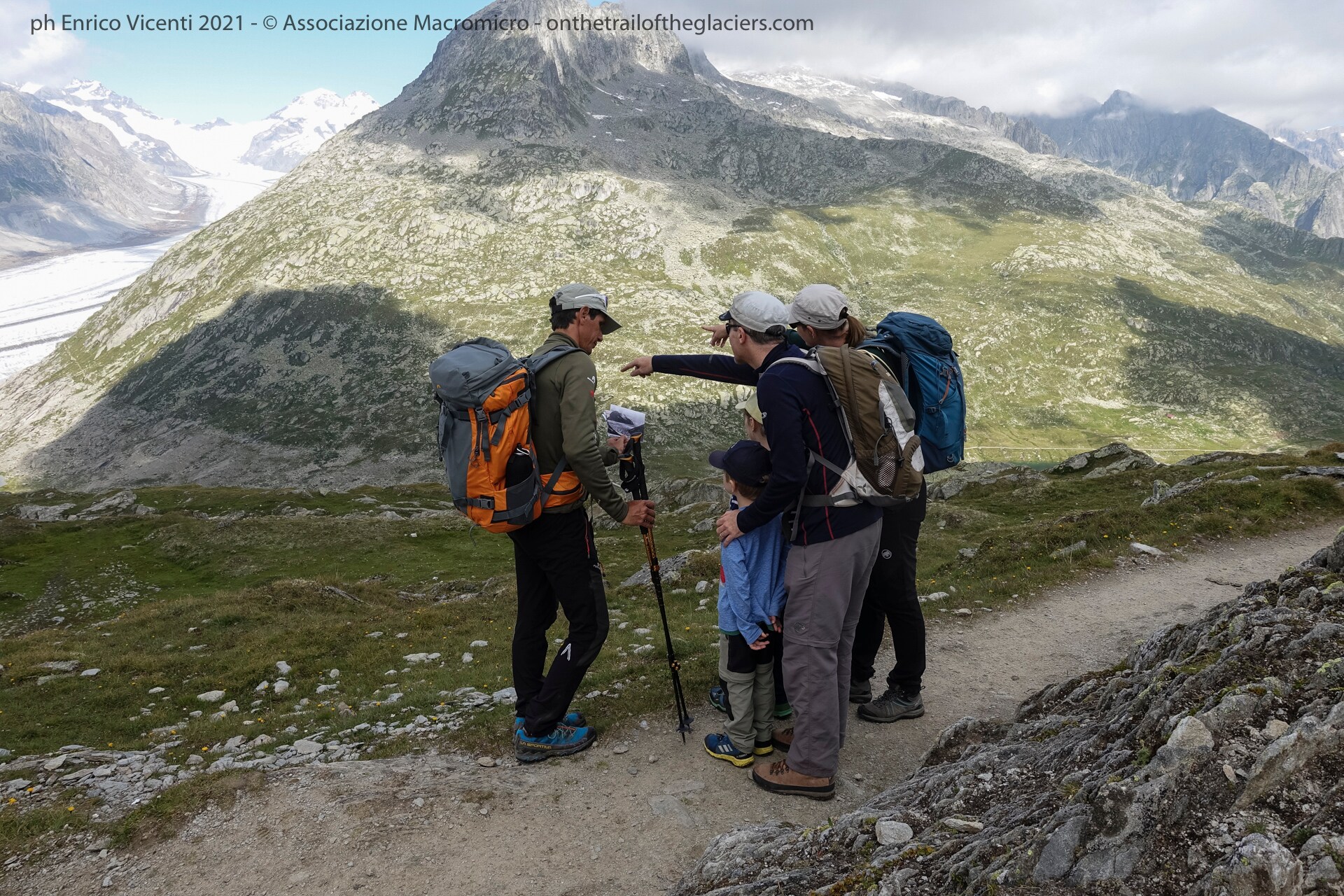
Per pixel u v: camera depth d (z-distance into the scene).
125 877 5.08
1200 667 3.71
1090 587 12.45
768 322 5.23
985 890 2.99
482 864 4.99
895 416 4.79
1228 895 2.46
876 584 6.86
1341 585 3.98
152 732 10.28
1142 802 2.88
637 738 6.80
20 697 13.01
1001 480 37.25
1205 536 15.23
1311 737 2.77
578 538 5.95
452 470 5.38
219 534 49.25
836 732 5.60
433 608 18.47
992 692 8.09
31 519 61.34
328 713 9.79
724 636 6.12
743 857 4.54
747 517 4.98
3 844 5.57
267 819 5.55
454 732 7.42
